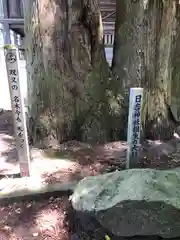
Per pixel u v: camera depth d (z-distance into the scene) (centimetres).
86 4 328
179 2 351
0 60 853
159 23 342
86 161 311
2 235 208
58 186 256
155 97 371
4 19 830
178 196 202
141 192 202
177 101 396
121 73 366
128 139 265
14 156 324
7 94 706
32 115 362
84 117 364
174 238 207
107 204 199
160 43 351
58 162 308
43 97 348
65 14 326
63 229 217
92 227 209
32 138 362
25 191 248
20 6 830
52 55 334
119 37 361
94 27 341
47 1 315
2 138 390
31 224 220
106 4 791
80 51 339
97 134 361
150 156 326
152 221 200
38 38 329
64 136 363
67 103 354
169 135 386
